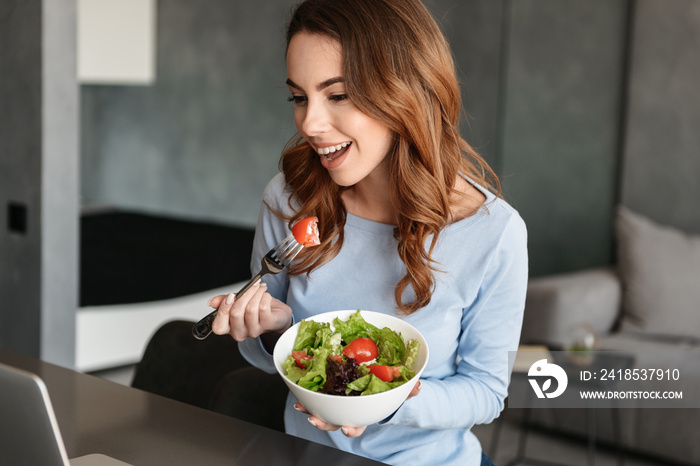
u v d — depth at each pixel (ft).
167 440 3.23
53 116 7.36
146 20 15.10
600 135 12.34
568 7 12.49
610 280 10.34
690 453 8.43
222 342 5.41
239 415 4.78
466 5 13.75
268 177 17.11
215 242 11.93
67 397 3.68
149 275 10.25
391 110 3.38
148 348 5.61
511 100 13.41
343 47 3.27
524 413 9.62
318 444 3.22
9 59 7.57
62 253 7.64
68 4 7.31
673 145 11.39
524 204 13.44
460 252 3.84
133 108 19.39
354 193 4.05
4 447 2.41
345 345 3.26
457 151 3.85
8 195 7.81
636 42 11.64
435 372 3.96
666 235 10.22
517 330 3.98
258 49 16.85
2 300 8.05
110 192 20.21
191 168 18.48
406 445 3.87
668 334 9.73
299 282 4.10
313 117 3.36
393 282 3.92
